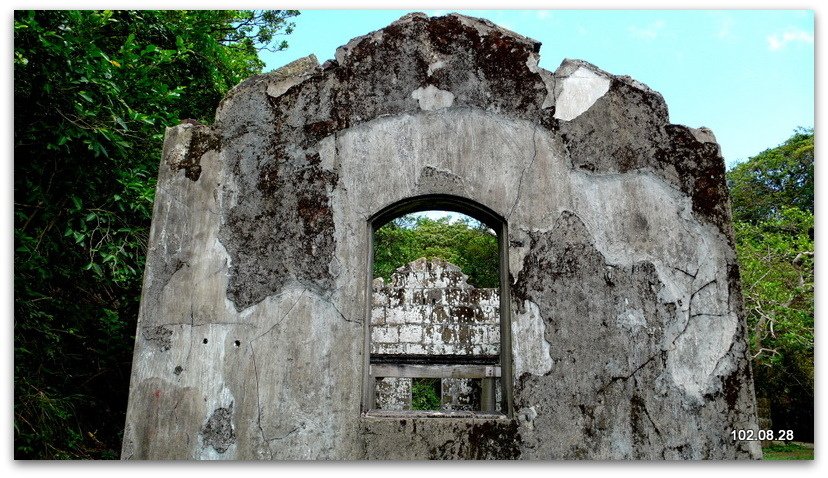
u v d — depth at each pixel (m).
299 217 3.25
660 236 3.20
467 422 2.93
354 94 3.42
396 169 3.30
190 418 2.98
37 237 4.20
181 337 3.09
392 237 14.91
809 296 7.60
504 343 3.24
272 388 3.01
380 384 9.09
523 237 3.18
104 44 5.16
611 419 2.94
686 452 2.91
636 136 3.34
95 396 5.12
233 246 3.22
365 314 3.14
